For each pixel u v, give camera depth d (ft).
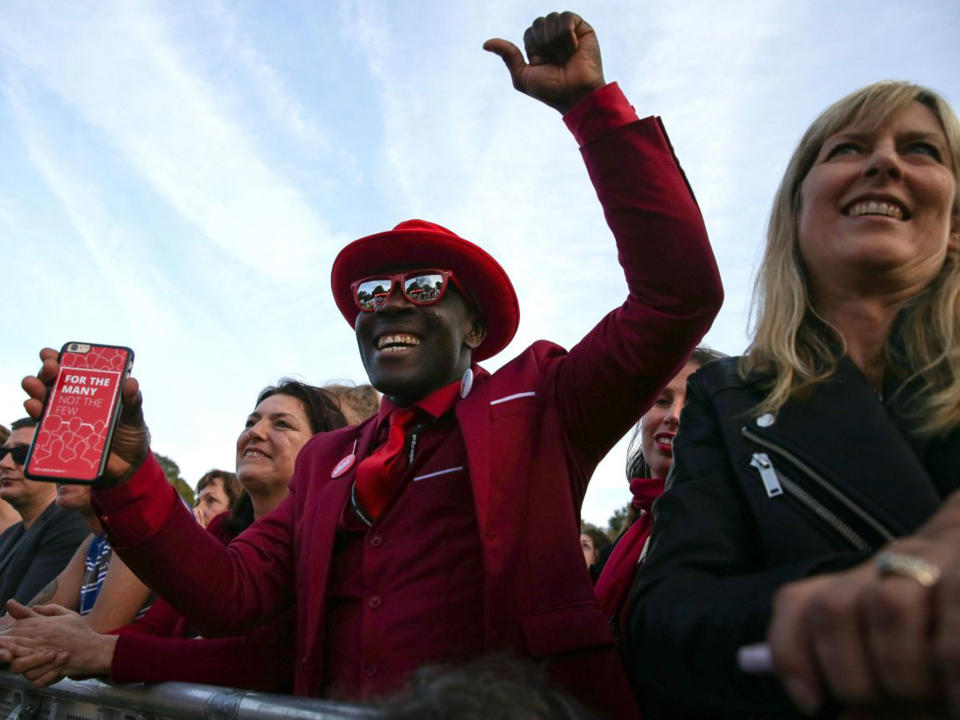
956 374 4.23
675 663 3.60
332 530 6.46
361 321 7.16
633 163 5.62
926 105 5.16
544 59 5.93
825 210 4.99
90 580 9.95
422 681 3.24
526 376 6.49
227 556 6.91
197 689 6.26
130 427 6.37
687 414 4.92
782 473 4.20
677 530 4.22
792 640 2.13
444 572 5.92
